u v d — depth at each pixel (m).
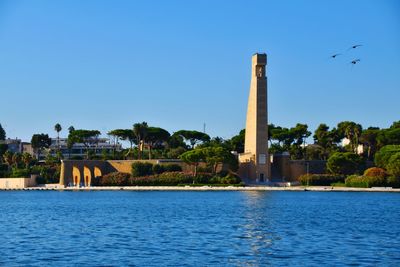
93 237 73.06
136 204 136.50
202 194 178.00
